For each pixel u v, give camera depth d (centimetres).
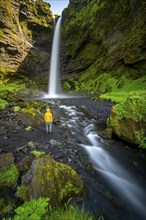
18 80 4675
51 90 4369
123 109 1203
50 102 2625
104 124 1573
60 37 5416
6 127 1284
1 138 1117
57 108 2181
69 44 4966
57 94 4012
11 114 1548
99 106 2222
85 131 1405
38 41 5303
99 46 4222
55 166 683
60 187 629
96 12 4038
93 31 4222
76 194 646
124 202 670
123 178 824
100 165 929
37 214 395
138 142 1095
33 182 627
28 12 5100
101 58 4128
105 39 3916
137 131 1105
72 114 1916
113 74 3597
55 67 5162
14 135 1178
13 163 809
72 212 533
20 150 952
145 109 1120
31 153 927
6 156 841
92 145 1148
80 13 5084
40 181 615
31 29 5219
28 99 3042
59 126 1479
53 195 595
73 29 4941
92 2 4622
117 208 638
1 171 746
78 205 618
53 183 623
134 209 641
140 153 1035
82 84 4125
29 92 3528
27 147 990
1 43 4244
